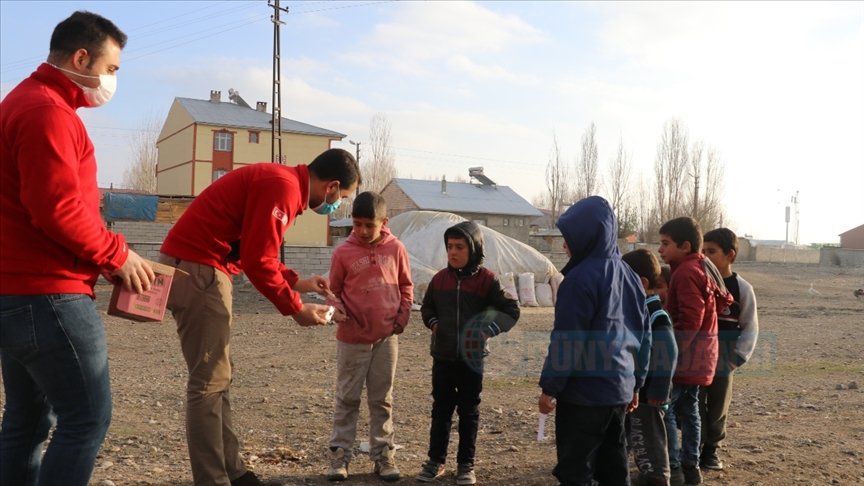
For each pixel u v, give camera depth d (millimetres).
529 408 7105
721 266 5121
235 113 52250
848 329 15406
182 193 50969
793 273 37406
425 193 58469
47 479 2906
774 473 4934
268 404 7227
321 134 52812
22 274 2781
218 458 3836
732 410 7180
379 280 4652
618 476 3639
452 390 4719
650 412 4113
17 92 2883
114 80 3129
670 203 64562
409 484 4605
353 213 4664
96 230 2857
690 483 4648
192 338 3801
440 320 4691
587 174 68688
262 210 3738
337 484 4531
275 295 3854
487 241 19891
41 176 2697
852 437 6004
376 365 4723
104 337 3037
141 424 6145
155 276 3264
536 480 4711
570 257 3770
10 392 3184
